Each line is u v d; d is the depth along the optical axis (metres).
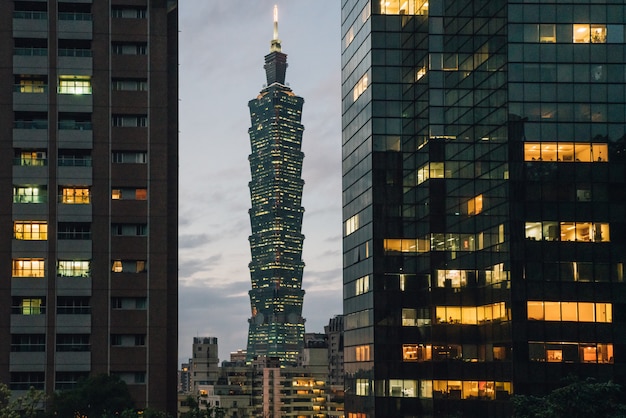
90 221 89.50
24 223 88.75
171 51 98.06
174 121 96.50
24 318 86.81
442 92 101.75
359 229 111.19
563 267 89.62
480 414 95.12
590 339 88.31
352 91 117.94
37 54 91.31
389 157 106.12
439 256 99.75
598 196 90.88
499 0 95.19
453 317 98.50
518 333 88.62
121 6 93.88
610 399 66.62
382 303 102.88
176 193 94.94
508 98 92.38
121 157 91.62
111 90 92.00
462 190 100.25
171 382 91.44
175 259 93.56
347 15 122.31
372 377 102.44
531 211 90.75
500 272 92.25
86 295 88.25
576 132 91.81
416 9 107.94
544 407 66.94
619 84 92.31
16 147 89.38
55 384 86.50
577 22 93.25
